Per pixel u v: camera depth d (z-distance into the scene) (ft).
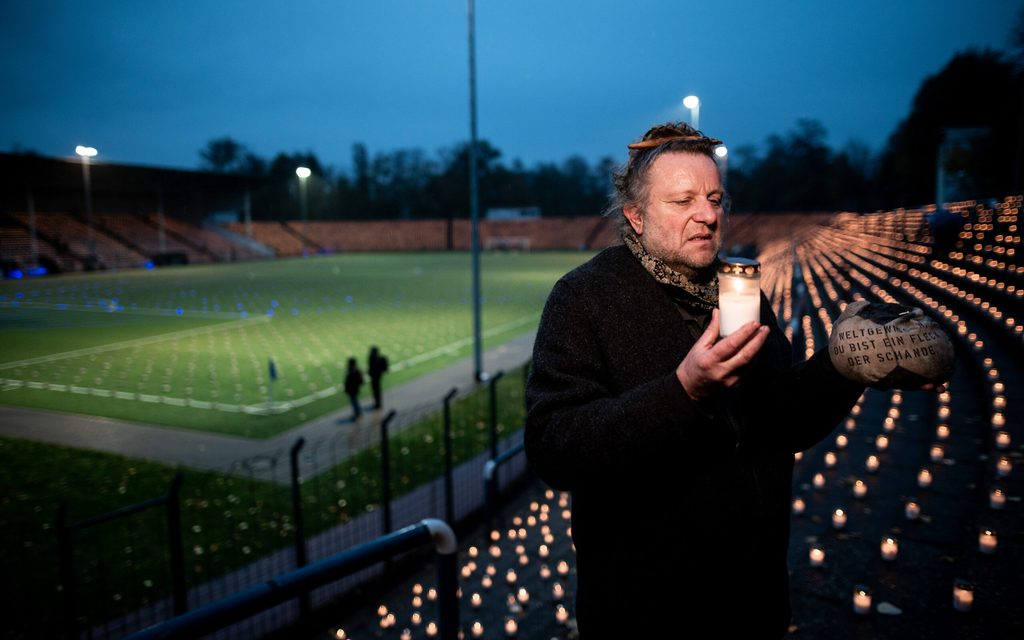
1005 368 21.53
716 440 4.81
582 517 5.34
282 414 41.09
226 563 21.93
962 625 9.78
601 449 4.31
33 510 26.71
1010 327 23.39
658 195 4.97
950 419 19.03
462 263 194.90
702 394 4.11
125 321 81.61
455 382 49.14
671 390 4.15
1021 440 16.37
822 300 45.09
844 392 4.83
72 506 27.17
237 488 28.76
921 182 145.59
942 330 4.58
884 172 186.29
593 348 4.99
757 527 5.02
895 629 9.98
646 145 5.33
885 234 69.72
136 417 40.52
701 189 4.90
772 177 268.00
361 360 57.62
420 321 80.48
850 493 15.11
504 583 17.20
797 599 11.12
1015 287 27.50
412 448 33.27
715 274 5.25
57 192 195.00
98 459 32.94
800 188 249.14
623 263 5.26
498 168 344.69
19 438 36.52
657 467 4.47
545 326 5.22
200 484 29.35
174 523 15.89
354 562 6.78
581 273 5.29
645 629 5.03
